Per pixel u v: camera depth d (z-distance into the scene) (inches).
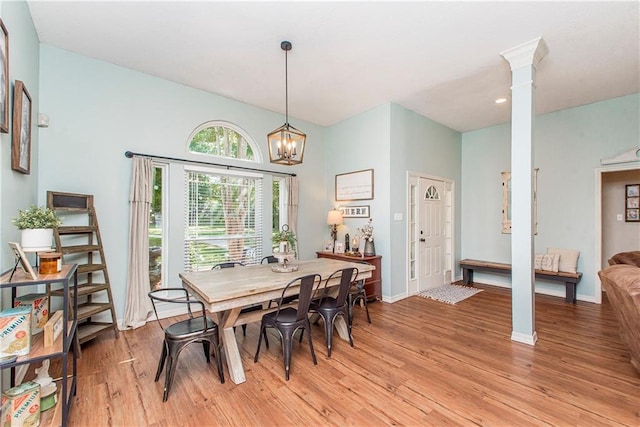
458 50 113.8
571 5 88.2
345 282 106.3
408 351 104.1
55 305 110.7
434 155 198.5
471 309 152.2
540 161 183.8
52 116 111.4
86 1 87.9
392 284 166.4
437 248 202.5
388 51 114.9
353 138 188.5
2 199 72.6
